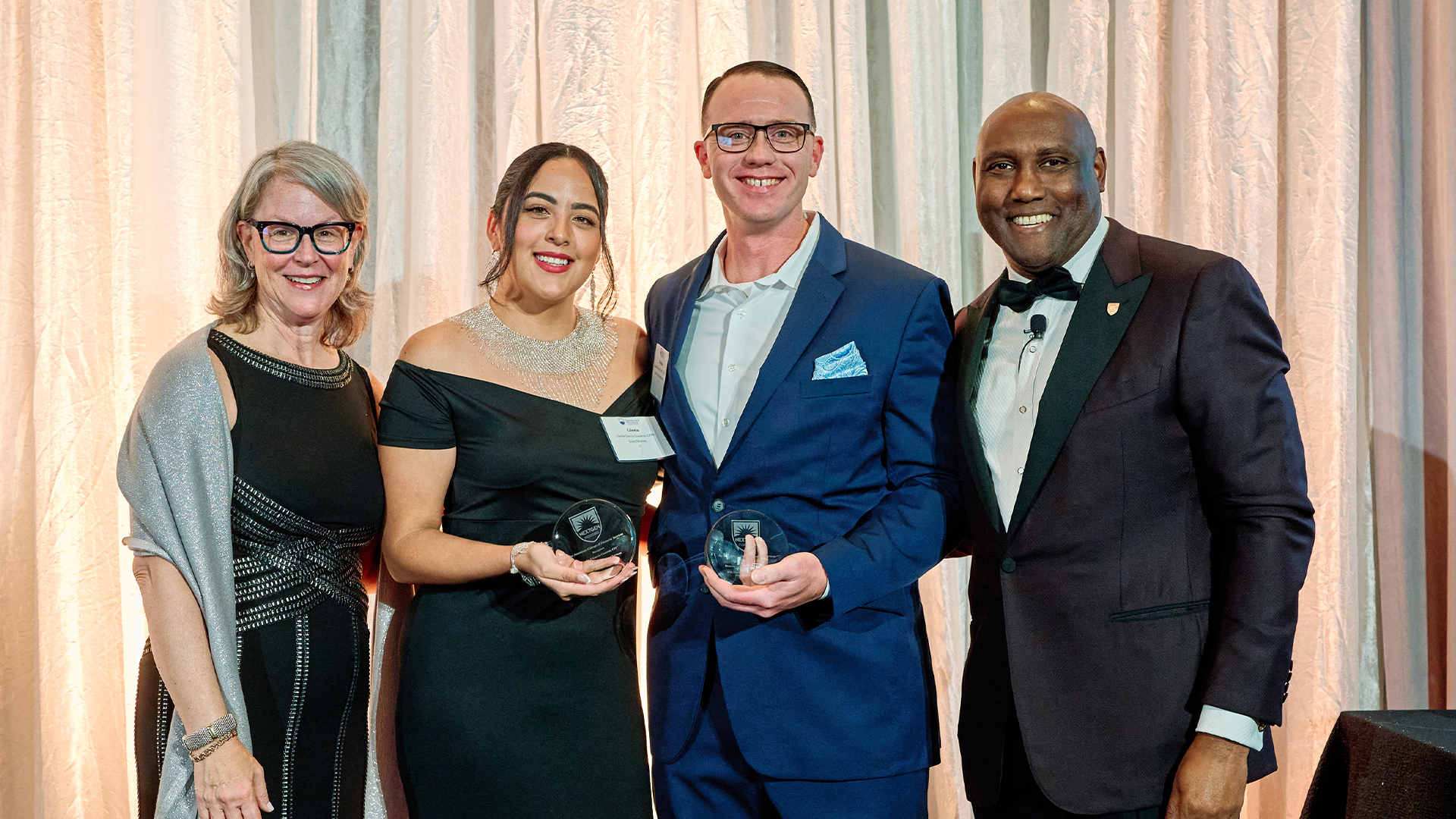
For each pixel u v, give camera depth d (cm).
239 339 177
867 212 259
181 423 167
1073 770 165
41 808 227
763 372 183
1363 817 180
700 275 201
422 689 180
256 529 171
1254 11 266
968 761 182
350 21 255
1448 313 271
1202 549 167
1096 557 168
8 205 229
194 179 231
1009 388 182
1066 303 180
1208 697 156
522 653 180
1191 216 267
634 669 190
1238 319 163
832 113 259
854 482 184
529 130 248
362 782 187
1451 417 270
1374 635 281
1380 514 279
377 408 200
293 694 172
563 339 195
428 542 178
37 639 227
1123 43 266
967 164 279
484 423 183
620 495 189
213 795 160
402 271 247
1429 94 277
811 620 180
